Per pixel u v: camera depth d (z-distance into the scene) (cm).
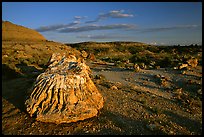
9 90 1534
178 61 3112
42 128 1047
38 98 1129
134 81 2066
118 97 1511
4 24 7388
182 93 1756
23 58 3316
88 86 1245
